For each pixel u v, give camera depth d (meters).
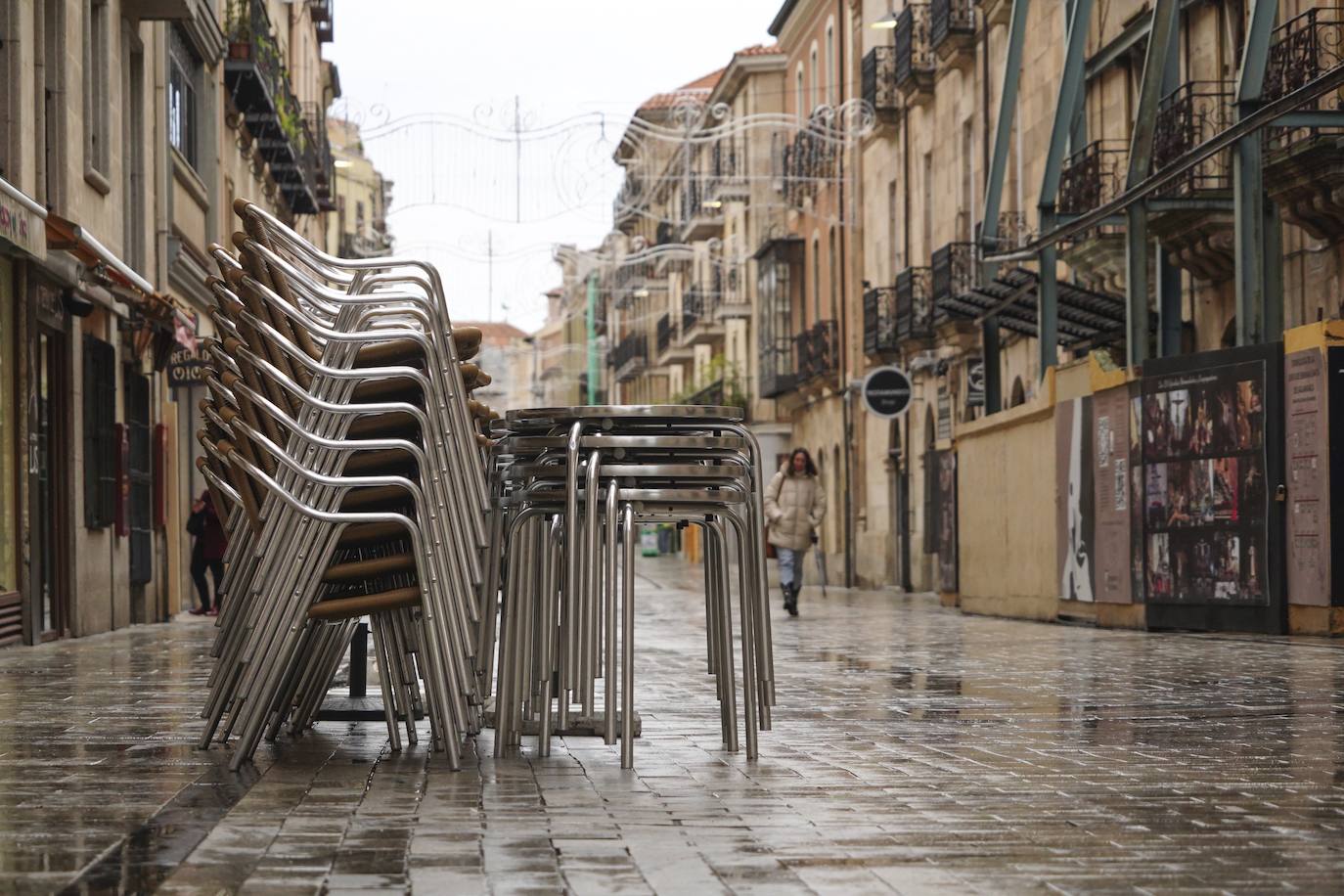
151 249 22.08
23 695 9.11
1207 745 6.64
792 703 8.63
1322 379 14.33
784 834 4.52
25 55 16.03
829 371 42.78
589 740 6.77
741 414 6.26
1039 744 6.70
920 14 34.31
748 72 53.06
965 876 3.96
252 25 29.64
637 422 6.11
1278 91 18.11
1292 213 18.22
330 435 6.01
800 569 21.62
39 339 16.61
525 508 6.27
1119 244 22.67
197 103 27.25
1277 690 9.33
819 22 45.78
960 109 32.38
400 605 5.98
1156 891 3.80
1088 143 25.25
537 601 6.73
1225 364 15.57
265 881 3.83
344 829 4.56
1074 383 18.58
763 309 50.09
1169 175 16.09
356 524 6.10
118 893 3.70
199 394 27.02
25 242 13.67
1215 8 21.06
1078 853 4.26
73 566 17.33
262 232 5.89
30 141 16.23
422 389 6.17
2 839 4.38
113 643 15.76
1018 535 20.58
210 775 5.67
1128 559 17.17
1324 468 14.32
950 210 33.09
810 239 46.62
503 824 4.66
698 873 3.98
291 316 5.81
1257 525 15.20
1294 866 4.11
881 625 18.58
